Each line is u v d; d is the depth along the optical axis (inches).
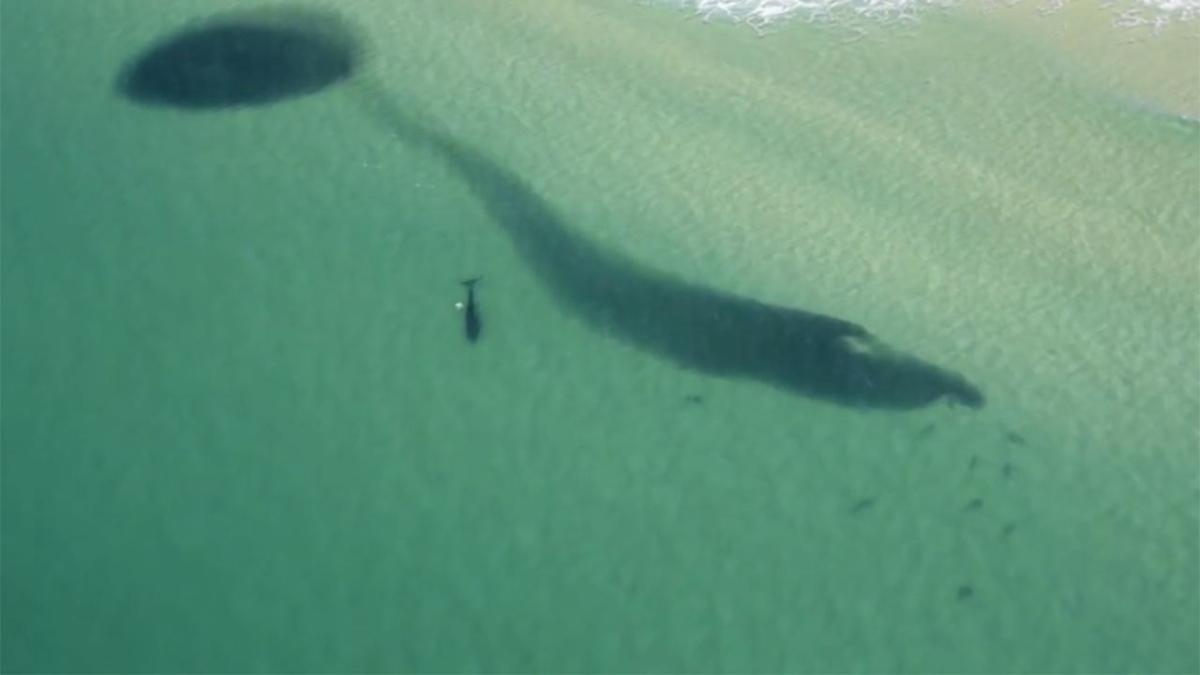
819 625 522.0
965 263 651.5
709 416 587.5
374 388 595.8
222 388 593.9
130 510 551.2
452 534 546.9
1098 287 640.4
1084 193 688.4
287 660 510.0
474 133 706.8
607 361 607.8
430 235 656.4
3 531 541.6
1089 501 558.9
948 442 578.9
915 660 512.7
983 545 544.7
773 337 613.9
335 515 552.1
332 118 713.0
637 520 552.4
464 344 612.7
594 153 698.8
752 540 546.6
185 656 509.0
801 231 661.9
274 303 627.2
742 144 709.3
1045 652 514.3
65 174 680.4
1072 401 593.3
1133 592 530.0
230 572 533.0
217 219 661.3
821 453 575.2
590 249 649.6
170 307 624.1
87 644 510.6
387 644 515.2
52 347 606.5
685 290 632.4
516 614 523.8
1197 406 591.8
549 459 572.1
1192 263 652.7
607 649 515.2
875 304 627.8
